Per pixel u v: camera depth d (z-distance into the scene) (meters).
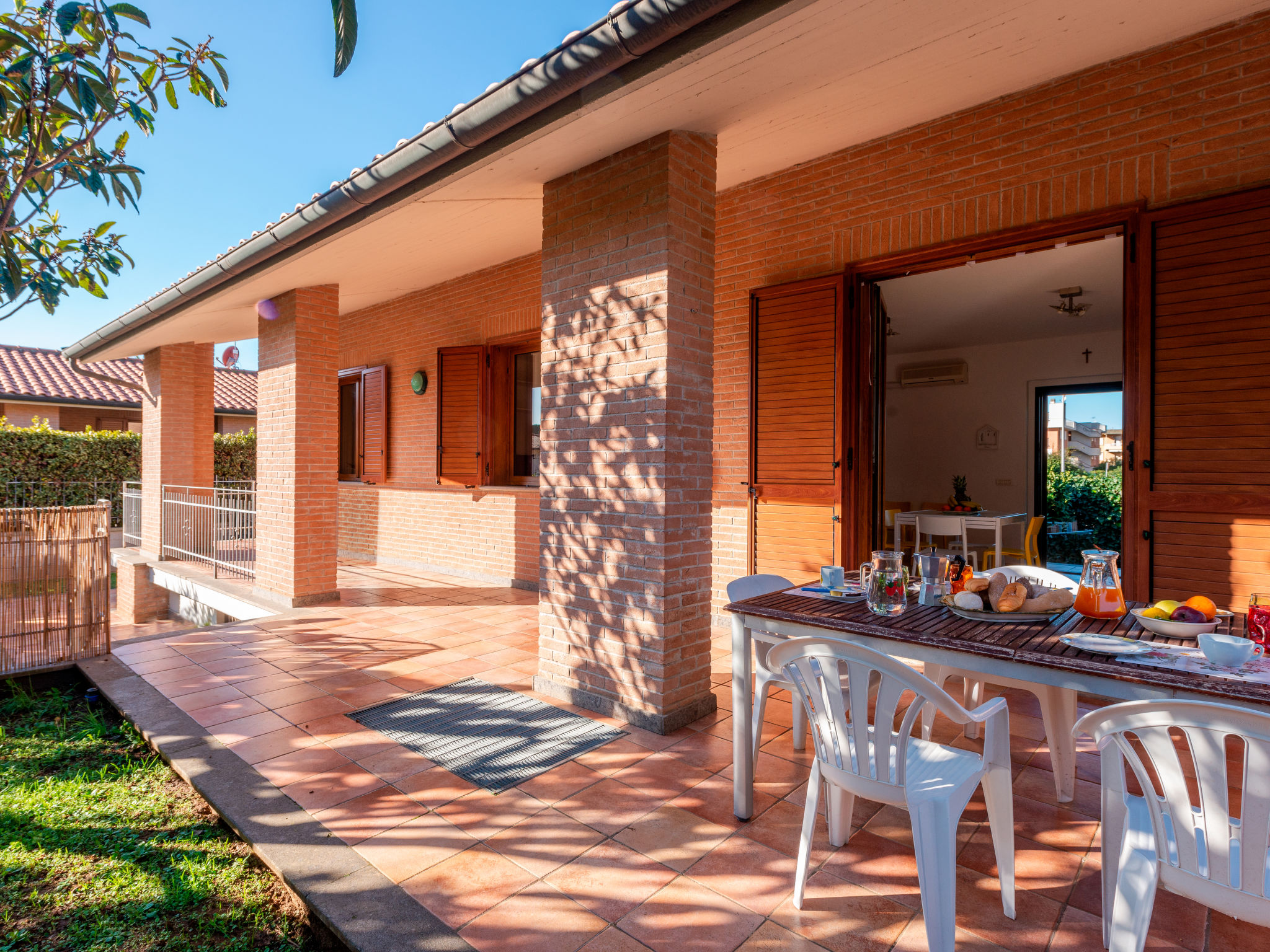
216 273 5.66
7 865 2.49
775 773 3.14
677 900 2.23
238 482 13.66
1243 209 3.42
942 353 10.38
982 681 3.50
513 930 2.07
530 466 7.75
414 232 5.47
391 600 6.94
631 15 2.64
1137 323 3.76
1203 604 2.13
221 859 2.55
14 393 13.34
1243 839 1.52
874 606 2.46
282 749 3.36
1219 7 3.34
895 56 3.43
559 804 2.86
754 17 2.56
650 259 3.69
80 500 11.98
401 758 3.27
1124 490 3.82
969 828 2.70
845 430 4.88
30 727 3.88
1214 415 3.52
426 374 8.60
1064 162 3.96
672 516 3.65
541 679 4.23
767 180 5.27
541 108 3.19
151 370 9.48
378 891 2.26
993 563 8.52
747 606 2.65
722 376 5.60
